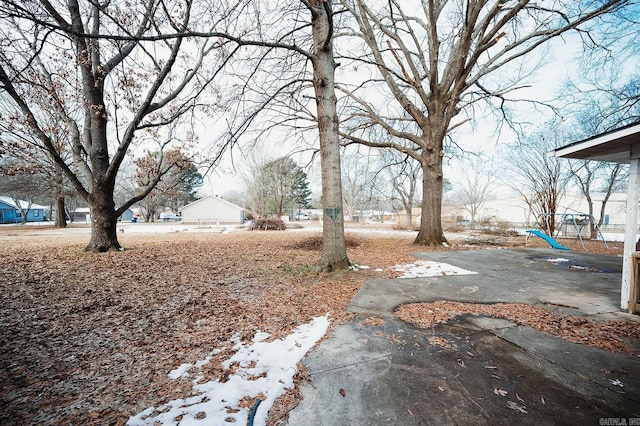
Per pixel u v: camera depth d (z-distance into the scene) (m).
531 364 2.40
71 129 8.88
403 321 3.38
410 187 24.42
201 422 1.75
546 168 14.88
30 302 4.12
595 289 4.71
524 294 4.43
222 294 4.55
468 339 2.89
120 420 1.76
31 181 23.19
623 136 3.43
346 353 2.62
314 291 4.67
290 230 21.39
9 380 2.21
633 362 2.42
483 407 1.87
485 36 8.52
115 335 3.06
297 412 1.85
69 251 8.80
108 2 6.81
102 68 8.30
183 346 2.80
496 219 29.05
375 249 9.80
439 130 10.01
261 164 29.95
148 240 13.08
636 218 3.65
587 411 1.82
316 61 5.73
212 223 34.88
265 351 2.68
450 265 6.72
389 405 1.90
